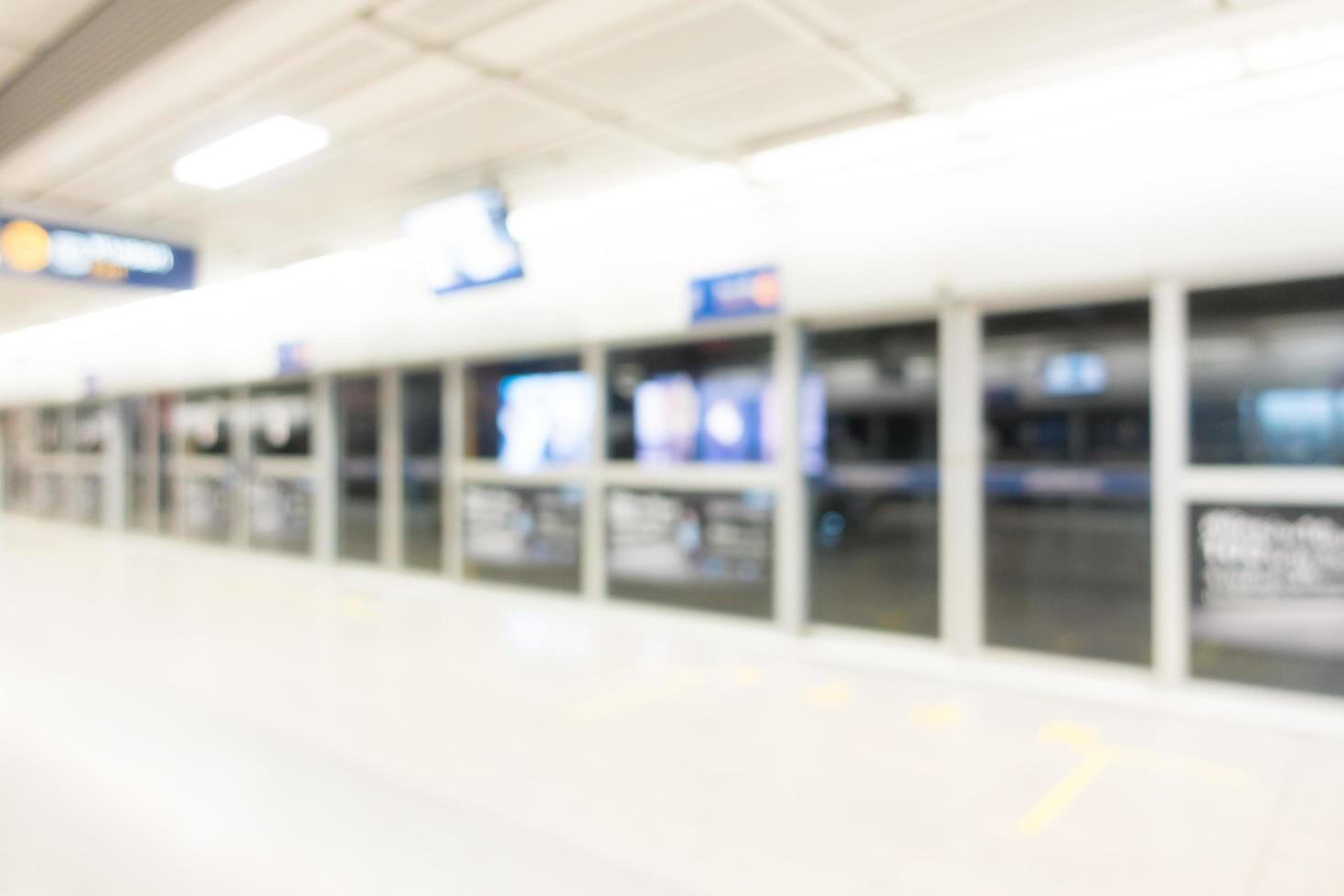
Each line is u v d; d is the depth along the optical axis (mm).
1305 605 4129
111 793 3527
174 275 5934
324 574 8906
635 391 6504
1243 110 4043
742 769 3676
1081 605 4797
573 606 6859
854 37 3258
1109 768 3654
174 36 3107
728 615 6031
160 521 12062
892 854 2949
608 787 3506
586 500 6789
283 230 6055
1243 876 2787
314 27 2947
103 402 13203
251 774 3682
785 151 4551
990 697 4594
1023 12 3070
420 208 5215
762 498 5863
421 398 8219
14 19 3613
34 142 4078
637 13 3039
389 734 4141
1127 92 3844
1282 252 3998
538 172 4836
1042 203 4605
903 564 5410
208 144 4195
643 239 6117
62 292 8797
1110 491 4703
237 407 10508
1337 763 3676
